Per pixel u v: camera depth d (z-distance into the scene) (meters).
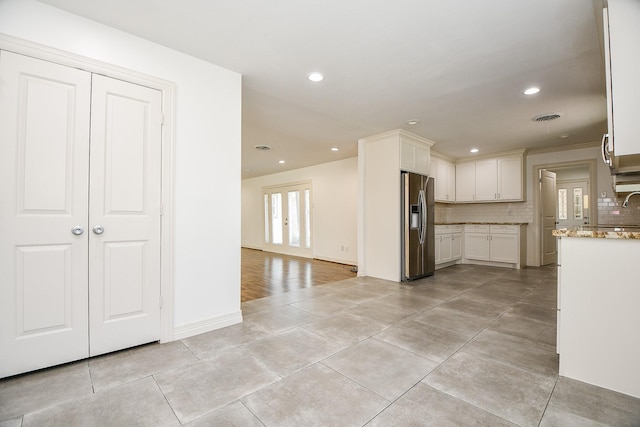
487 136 4.71
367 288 4.06
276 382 1.74
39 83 1.84
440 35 2.16
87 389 1.66
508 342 2.28
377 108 3.56
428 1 1.81
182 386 1.69
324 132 4.55
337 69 2.67
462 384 1.71
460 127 4.26
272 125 4.21
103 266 2.06
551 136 4.68
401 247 4.50
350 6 1.86
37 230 1.83
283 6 1.86
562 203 7.34
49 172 1.87
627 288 1.63
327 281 4.58
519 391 1.64
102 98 2.05
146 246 2.24
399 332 2.49
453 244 5.86
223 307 2.63
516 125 4.15
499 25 2.04
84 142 1.99
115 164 2.11
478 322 2.72
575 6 1.84
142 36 2.19
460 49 2.34
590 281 1.73
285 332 2.50
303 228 7.59
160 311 2.30
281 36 2.18
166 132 2.33
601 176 5.00
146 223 2.24
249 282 4.54
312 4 1.84
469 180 6.26
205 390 1.65
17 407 1.50
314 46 2.31
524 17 1.95
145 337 2.23
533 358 2.03
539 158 5.62
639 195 4.66
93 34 2.01
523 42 2.23
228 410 1.48
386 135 4.55
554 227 6.20
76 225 1.96
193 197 2.46
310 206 7.35
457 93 3.15
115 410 1.48
